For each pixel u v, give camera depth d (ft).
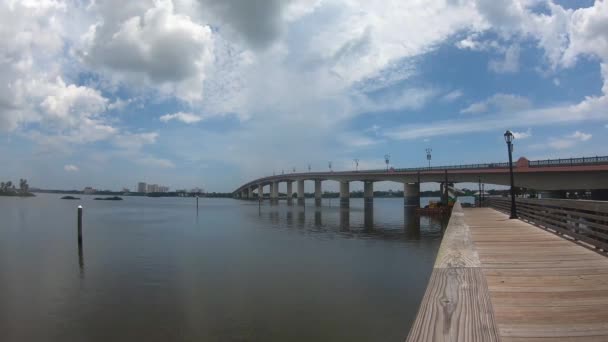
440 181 298.15
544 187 212.23
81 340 42.32
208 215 272.10
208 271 76.13
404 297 57.88
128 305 53.72
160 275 72.54
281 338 42.93
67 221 205.98
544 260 30.86
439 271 12.22
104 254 96.94
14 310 51.42
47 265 82.33
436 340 6.92
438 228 171.53
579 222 40.34
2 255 95.20
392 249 108.06
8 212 285.43
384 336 43.57
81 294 59.00
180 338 42.91
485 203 192.65
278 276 71.77
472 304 8.91
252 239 130.72
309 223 200.85
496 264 29.37
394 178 352.69
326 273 74.49
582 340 14.62
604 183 185.06
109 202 633.20
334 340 42.47
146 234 145.89
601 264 29.14
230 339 42.63
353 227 177.58
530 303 19.44
